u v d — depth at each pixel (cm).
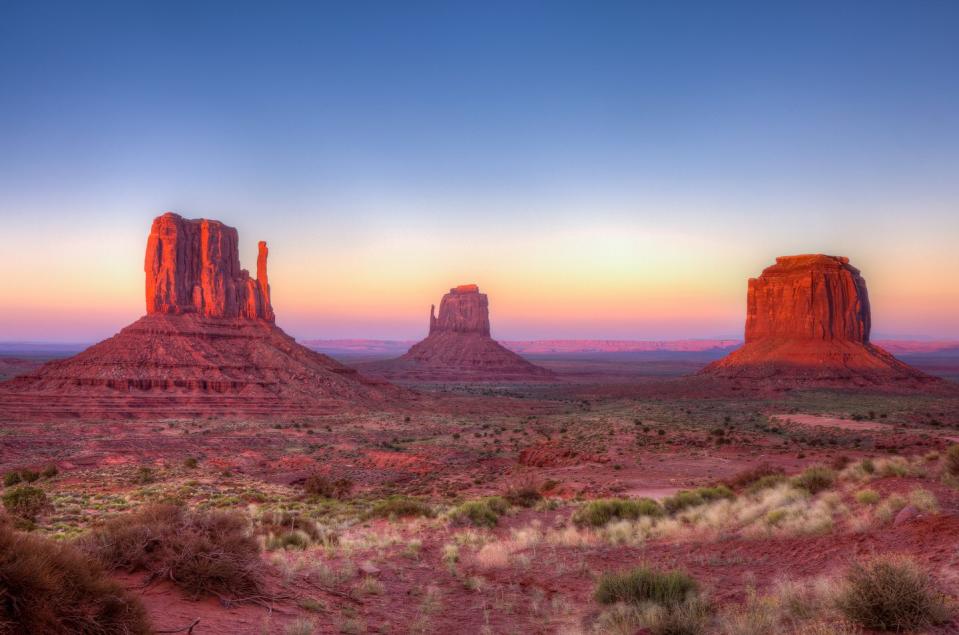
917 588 789
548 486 3809
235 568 970
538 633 973
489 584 1330
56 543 739
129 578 927
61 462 5741
